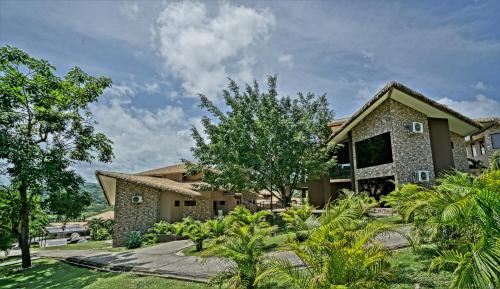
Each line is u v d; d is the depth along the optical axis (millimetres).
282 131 16734
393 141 17219
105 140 15781
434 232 6309
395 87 16078
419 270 5906
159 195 20797
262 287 6152
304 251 4801
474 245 3830
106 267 10617
